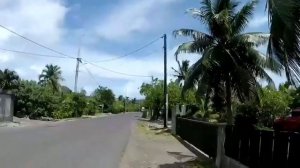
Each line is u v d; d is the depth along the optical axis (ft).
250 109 74.59
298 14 29.78
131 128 125.18
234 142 42.96
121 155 55.67
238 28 75.31
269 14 30.53
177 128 100.17
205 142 59.62
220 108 82.89
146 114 266.77
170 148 69.21
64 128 108.37
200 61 76.48
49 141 69.31
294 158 29.01
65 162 46.01
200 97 79.10
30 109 163.84
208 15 75.46
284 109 96.27
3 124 116.47
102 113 338.13
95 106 287.69
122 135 93.61
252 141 37.37
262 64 74.49
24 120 146.82
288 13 29.55
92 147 63.72
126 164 48.37
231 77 75.92
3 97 126.52
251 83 74.64
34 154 51.29
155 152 62.39
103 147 64.69
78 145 65.46
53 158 48.65
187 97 132.16
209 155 56.29
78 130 102.27
